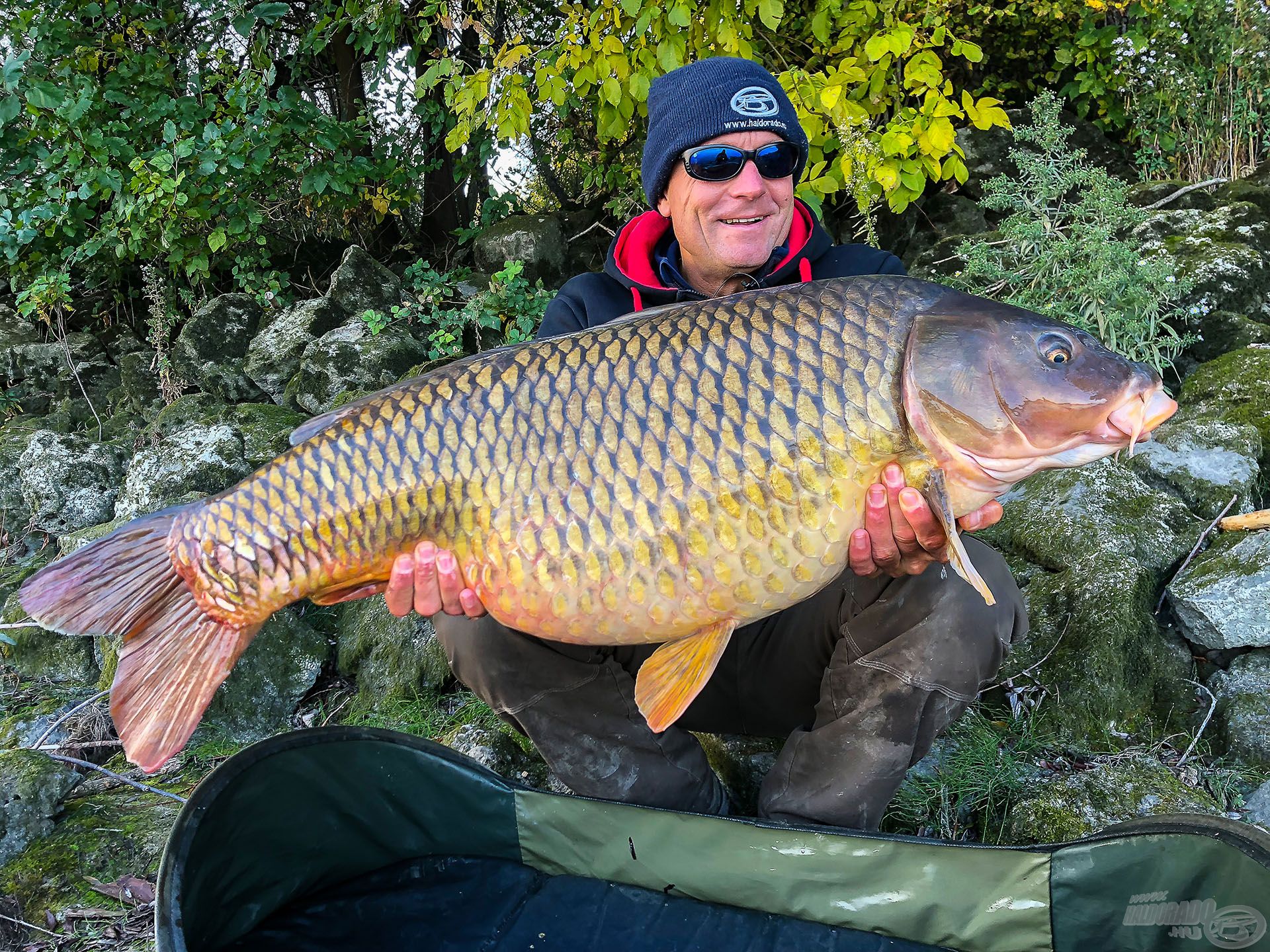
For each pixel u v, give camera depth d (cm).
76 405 523
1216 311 337
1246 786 210
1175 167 501
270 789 170
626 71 368
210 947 164
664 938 169
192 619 166
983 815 210
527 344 159
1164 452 275
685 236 215
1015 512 270
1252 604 226
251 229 529
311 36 579
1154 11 496
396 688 281
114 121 528
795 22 452
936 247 430
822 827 168
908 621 173
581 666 190
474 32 577
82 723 283
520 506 154
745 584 152
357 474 158
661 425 150
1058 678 230
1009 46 546
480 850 192
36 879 219
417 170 598
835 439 148
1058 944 154
